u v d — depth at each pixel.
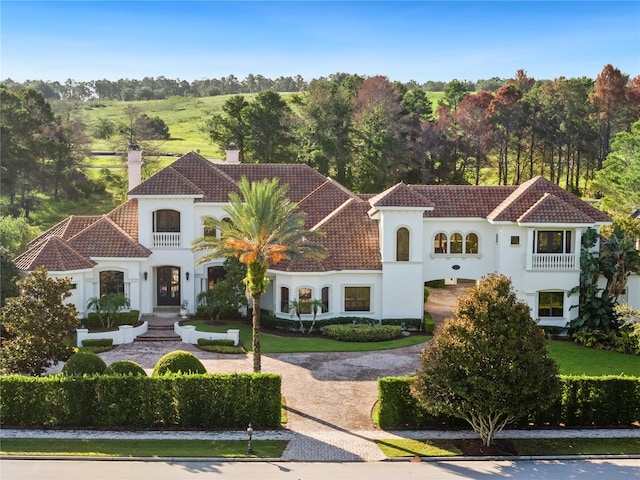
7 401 31.95
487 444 29.64
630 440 30.55
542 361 29.02
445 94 141.88
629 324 43.53
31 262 46.97
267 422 31.94
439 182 97.81
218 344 44.38
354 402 34.97
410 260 49.38
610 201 74.06
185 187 51.25
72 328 36.66
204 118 156.88
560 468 27.50
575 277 48.28
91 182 96.06
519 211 48.88
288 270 48.03
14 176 83.88
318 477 26.36
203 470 26.97
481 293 29.55
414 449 29.27
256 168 57.41
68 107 142.00
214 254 37.19
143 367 39.59
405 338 47.16
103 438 30.45
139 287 50.22
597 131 100.56
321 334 48.12
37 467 27.11
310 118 94.94
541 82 134.25
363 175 89.94
